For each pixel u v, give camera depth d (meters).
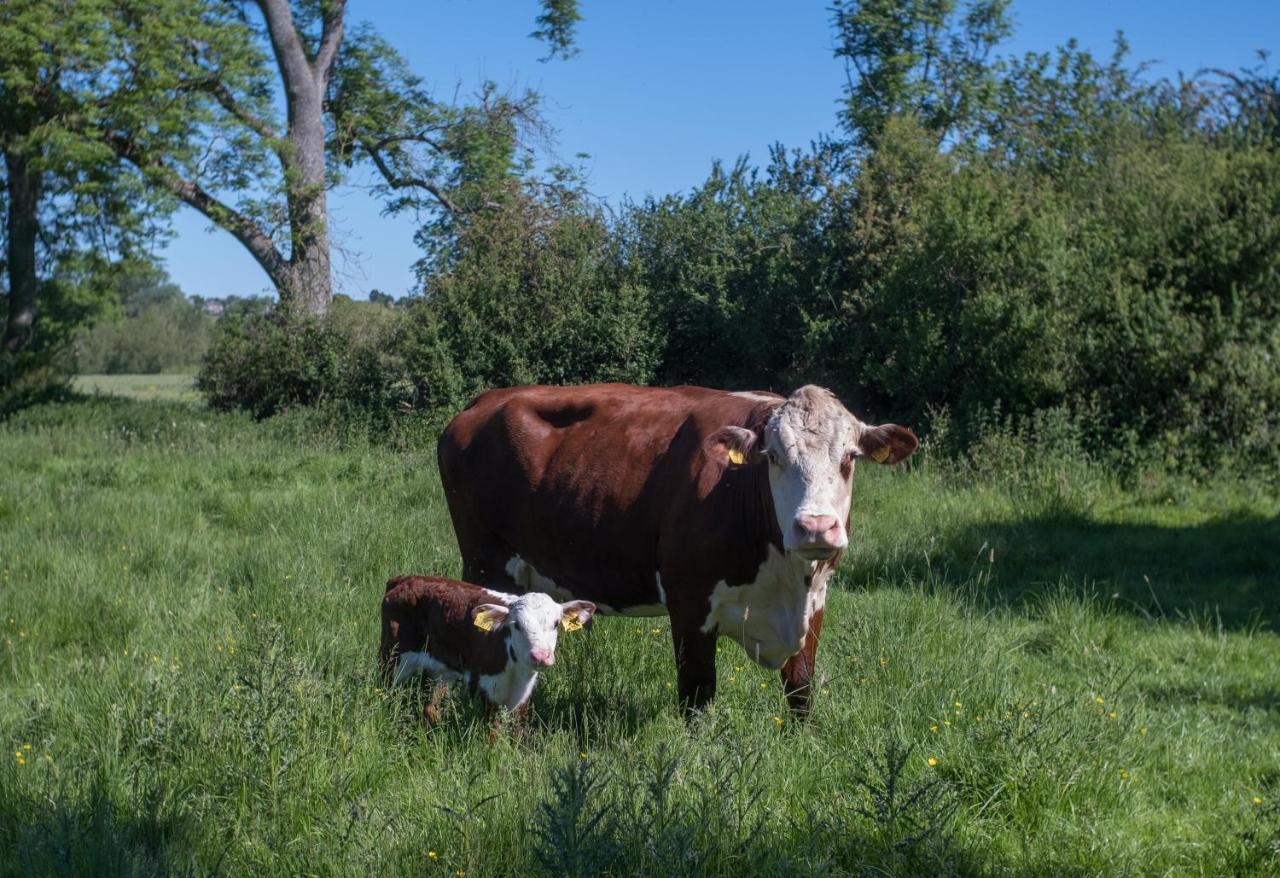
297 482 14.88
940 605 8.39
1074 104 23.17
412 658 6.59
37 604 8.58
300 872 4.51
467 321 20.58
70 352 28.31
